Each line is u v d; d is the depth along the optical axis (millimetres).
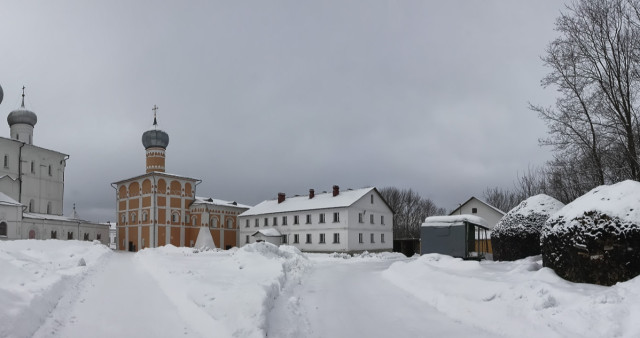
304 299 11641
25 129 63844
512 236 18625
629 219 10086
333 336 7984
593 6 20719
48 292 9672
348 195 51812
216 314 8297
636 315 7316
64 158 66062
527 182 47844
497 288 10148
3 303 7570
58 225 56062
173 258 25141
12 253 17594
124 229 64562
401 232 84875
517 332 7879
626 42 19766
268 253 21188
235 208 66812
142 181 61938
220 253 40875
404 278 14328
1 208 48625
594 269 10375
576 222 11000
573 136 21469
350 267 22828
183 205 63188
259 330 7344
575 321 7727
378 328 8531
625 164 20125
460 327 8562
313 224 51625
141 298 10992
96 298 10930
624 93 19859
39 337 7164
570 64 21281
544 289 9297
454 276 12398
